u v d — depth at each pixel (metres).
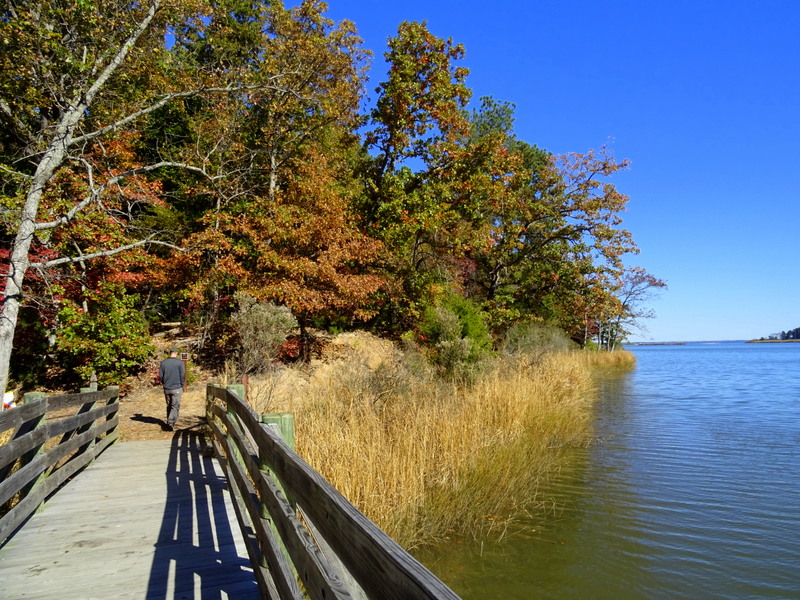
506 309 26.38
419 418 8.28
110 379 13.30
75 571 3.90
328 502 1.77
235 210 17.33
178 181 19.02
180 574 3.85
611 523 6.44
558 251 26.39
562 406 12.51
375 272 19.47
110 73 11.36
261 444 3.41
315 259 16.84
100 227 13.03
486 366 14.69
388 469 6.30
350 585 2.42
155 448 8.84
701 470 8.90
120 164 15.30
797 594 4.83
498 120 32.97
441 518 6.24
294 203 17.14
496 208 25.47
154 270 16.19
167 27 13.25
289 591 2.27
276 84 16.55
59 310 13.14
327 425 6.96
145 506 5.54
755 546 5.82
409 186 20.81
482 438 8.53
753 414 15.54
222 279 16.14
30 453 5.11
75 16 11.27
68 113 10.70
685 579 5.09
